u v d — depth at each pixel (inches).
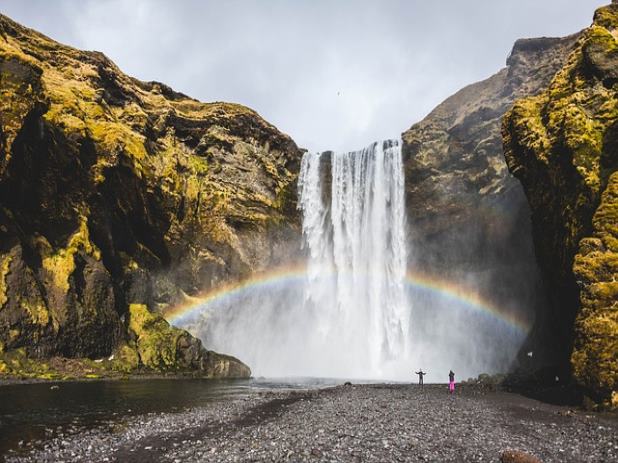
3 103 1433.3
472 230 2443.4
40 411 791.1
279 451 534.6
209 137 2598.4
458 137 2546.8
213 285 2321.6
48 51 2210.9
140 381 1460.4
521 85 2486.5
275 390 1317.7
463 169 2500.0
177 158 2396.7
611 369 858.8
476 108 2637.8
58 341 1480.1
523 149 1375.5
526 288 2167.8
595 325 895.7
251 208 2534.5
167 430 658.8
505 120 1508.4
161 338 1795.0
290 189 2797.7
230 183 2541.8
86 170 1817.2
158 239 2194.9
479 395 1175.6
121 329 1731.1
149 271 2114.9
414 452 539.2
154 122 2481.5
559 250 1197.7
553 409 911.0
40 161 1620.3
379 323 2637.8
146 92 2669.8
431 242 2581.2
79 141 1784.0
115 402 944.3
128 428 666.8
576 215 1118.4
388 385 1569.9
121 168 1973.4
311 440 592.4
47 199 1644.9
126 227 2016.5
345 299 2714.1
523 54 2549.2
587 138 1141.7
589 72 1278.3
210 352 1930.4
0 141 1387.8
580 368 903.1
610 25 1392.7
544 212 1296.8
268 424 714.8
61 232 1679.4
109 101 2311.8
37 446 543.8
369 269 2706.7
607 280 925.8
